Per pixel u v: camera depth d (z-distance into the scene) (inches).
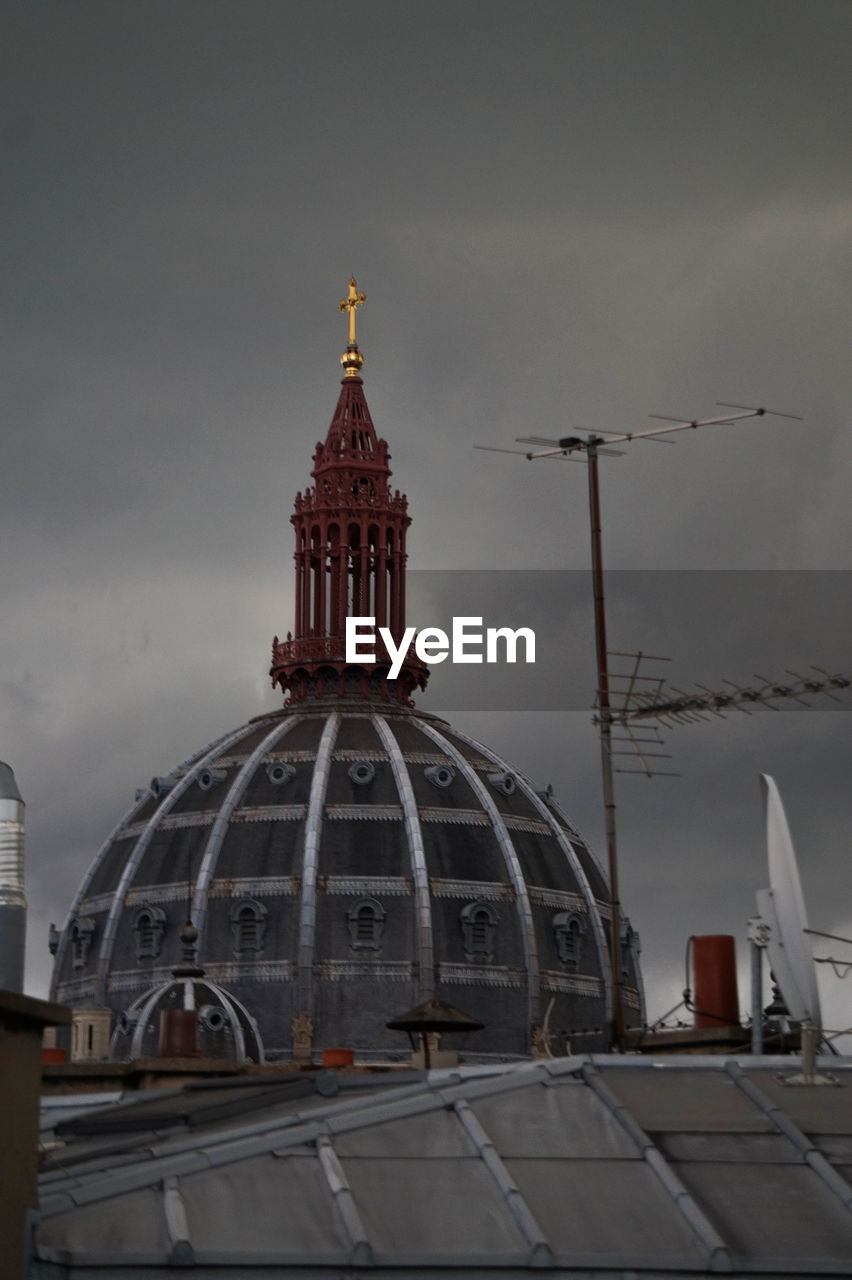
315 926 6752.0
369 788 6988.2
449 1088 1583.4
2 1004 1334.9
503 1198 1445.6
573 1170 1485.0
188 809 7047.2
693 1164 1497.3
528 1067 1638.8
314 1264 1362.0
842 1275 1384.1
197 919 6791.3
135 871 6988.2
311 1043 6628.9
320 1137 1493.6
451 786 7047.2
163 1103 1884.8
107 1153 1595.7
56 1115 1975.9
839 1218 1439.5
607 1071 1664.6
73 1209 1398.9
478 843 6943.9
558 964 6850.4
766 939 1777.8
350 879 6820.9
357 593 7485.2
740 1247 1403.8
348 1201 1419.8
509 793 7116.1
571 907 6948.8
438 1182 1460.4
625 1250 1398.9
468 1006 6727.4
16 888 1920.5
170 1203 1402.6
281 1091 1724.9
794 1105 1594.5
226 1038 6058.1
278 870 6840.6
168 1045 4392.2
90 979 6914.4
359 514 7480.3
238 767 7096.5
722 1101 1608.0
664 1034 2028.8
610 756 2250.2
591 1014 6845.5
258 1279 1354.6
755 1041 1766.7
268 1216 1408.7
